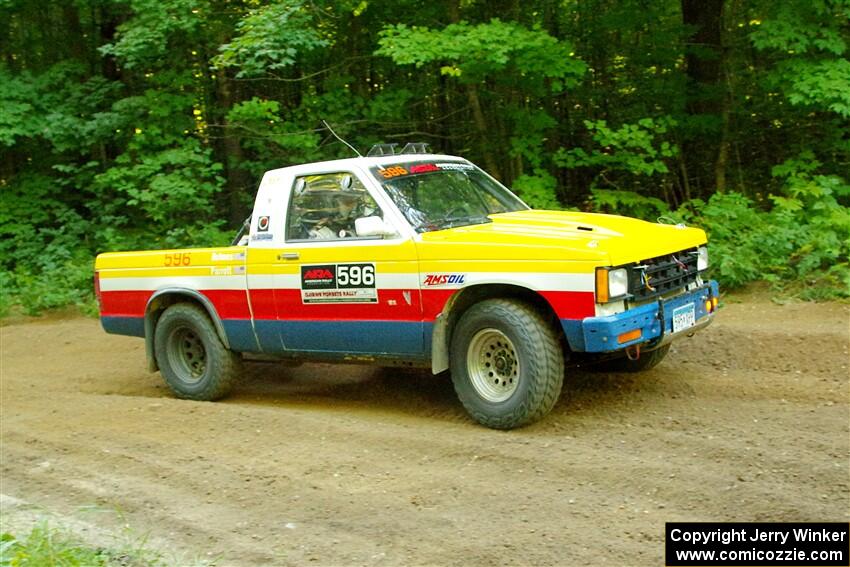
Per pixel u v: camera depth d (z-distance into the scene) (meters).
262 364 9.20
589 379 7.43
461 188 7.28
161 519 5.24
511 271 6.14
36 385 9.12
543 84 12.46
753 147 14.03
